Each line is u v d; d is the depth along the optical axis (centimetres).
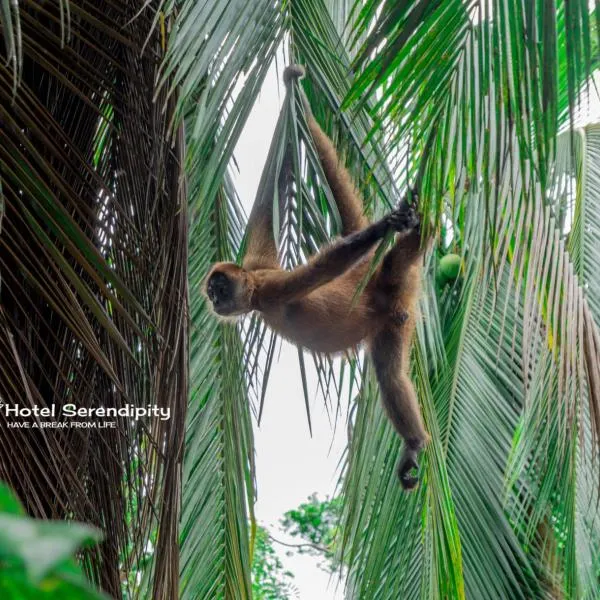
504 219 522
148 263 528
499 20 448
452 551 721
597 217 885
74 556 506
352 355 799
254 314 775
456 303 1021
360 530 792
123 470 528
